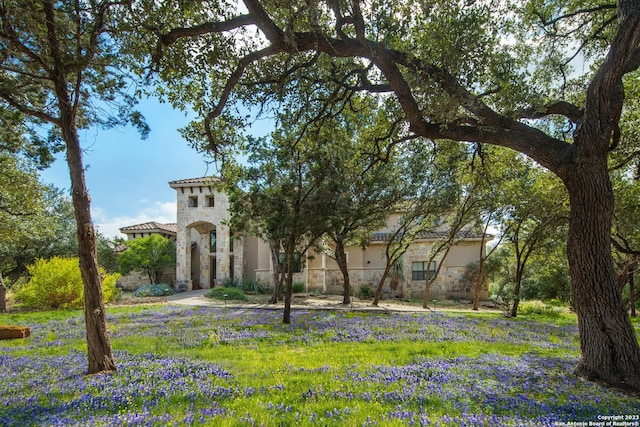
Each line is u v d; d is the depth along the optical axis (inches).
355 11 265.4
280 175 539.5
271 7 289.4
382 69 289.0
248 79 375.2
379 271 1187.9
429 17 287.9
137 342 405.7
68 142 296.8
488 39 293.9
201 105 382.3
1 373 281.3
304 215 510.3
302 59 370.6
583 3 394.9
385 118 448.5
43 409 196.2
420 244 1152.8
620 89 276.1
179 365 294.0
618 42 240.5
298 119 429.7
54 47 283.3
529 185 687.1
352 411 184.5
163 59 301.7
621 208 508.7
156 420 173.5
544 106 281.6
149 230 1433.3
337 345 390.0
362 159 542.9
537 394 218.7
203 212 1270.9
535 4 395.5
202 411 186.5
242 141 428.5
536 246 767.1
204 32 270.5
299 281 1159.0
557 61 420.2
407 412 181.9
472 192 789.9
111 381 249.1
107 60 335.3
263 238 782.5
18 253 1162.0
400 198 837.8
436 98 275.7
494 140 286.5
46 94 371.2
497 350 363.3
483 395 212.8
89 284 287.9
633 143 462.6
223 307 808.3
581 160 261.7
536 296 1160.8
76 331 509.4
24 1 261.6
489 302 1067.3
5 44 296.2
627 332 251.6
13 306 872.3
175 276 1435.8
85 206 294.5
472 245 1143.6
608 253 260.2
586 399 209.3
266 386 232.1
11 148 416.5
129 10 274.8
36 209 795.4
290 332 474.3
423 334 460.4
